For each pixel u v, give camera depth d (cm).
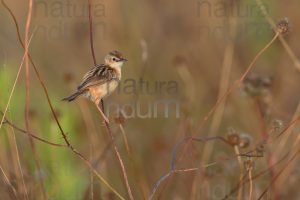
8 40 1562
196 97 1428
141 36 1599
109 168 1146
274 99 1313
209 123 1339
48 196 977
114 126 1231
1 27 1584
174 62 1404
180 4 1695
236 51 1491
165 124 1320
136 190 1077
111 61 911
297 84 1462
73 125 1191
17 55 1545
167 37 1639
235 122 1298
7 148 1016
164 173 1206
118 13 1598
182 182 1108
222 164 1077
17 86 1339
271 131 909
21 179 939
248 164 890
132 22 1627
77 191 1062
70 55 1586
